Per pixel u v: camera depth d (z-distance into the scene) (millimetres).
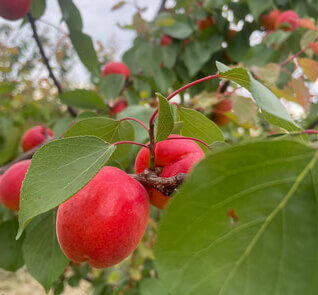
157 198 157
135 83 427
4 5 299
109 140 188
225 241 73
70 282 529
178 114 189
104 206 128
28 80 653
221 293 71
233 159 74
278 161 76
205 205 73
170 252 72
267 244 74
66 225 130
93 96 308
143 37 447
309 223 74
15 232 256
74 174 122
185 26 426
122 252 136
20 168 219
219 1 396
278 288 72
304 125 405
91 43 311
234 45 420
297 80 305
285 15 402
